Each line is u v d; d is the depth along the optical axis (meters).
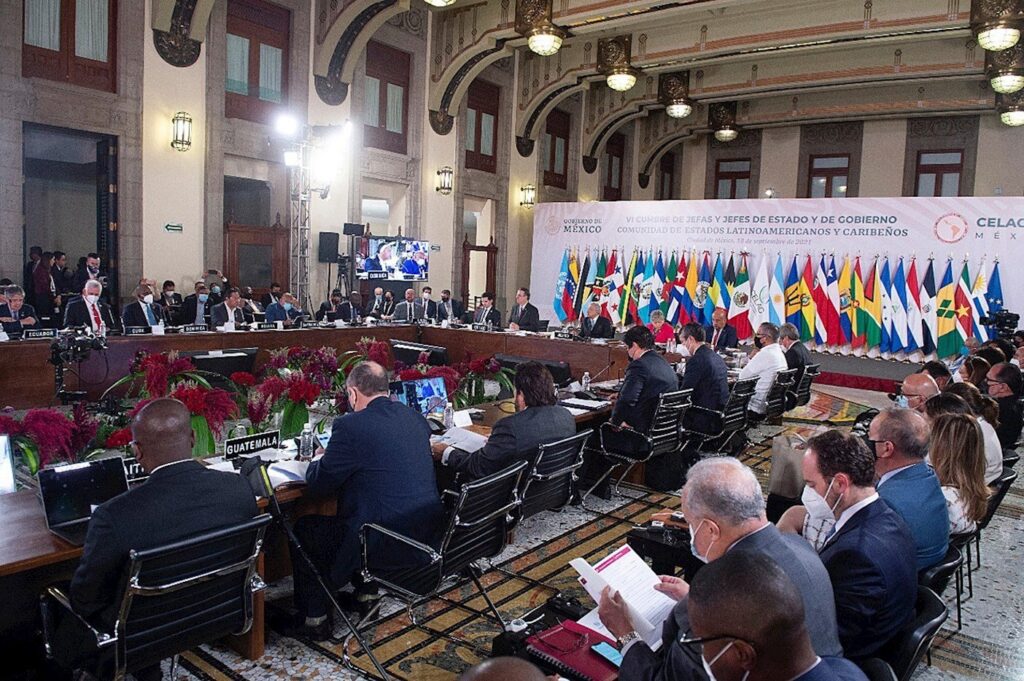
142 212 9.22
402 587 2.93
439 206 13.20
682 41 11.92
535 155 14.96
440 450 3.86
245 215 11.66
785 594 1.19
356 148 11.68
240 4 10.17
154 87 9.23
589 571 2.06
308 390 3.80
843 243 10.94
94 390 7.17
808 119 15.57
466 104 13.50
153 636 2.23
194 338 7.92
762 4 10.80
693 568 2.93
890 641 2.11
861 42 10.66
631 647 1.80
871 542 2.13
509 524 3.28
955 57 11.70
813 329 11.14
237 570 2.38
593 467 5.47
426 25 12.57
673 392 5.01
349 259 11.50
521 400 3.63
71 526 2.52
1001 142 14.77
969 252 10.16
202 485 2.31
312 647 3.10
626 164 17.47
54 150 12.57
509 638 2.24
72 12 8.63
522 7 10.85
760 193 17.47
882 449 2.65
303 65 10.85
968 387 4.03
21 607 2.64
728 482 1.88
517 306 10.92
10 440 2.97
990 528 5.02
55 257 9.64
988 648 3.35
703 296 11.84
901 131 15.70
